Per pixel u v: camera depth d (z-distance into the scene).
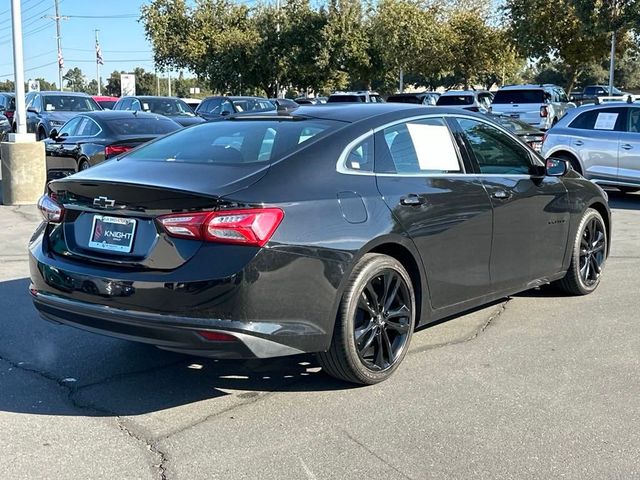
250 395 4.21
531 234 5.46
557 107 24.64
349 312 4.02
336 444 3.59
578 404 4.05
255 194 3.74
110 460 3.44
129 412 3.99
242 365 4.70
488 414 3.93
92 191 4.01
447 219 4.62
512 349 4.96
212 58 40.88
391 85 43.41
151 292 3.67
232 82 40.03
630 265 7.54
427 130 4.83
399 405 4.05
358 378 4.21
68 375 4.52
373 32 36.16
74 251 4.11
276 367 4.66
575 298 6.28
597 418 3.87
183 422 3.86
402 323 4.45
